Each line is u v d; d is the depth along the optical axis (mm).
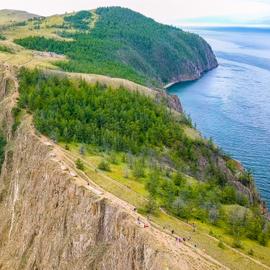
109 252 108812
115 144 173875
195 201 139750
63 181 133250
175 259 97438
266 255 118000
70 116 189750
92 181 137000
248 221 133750
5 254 148750
